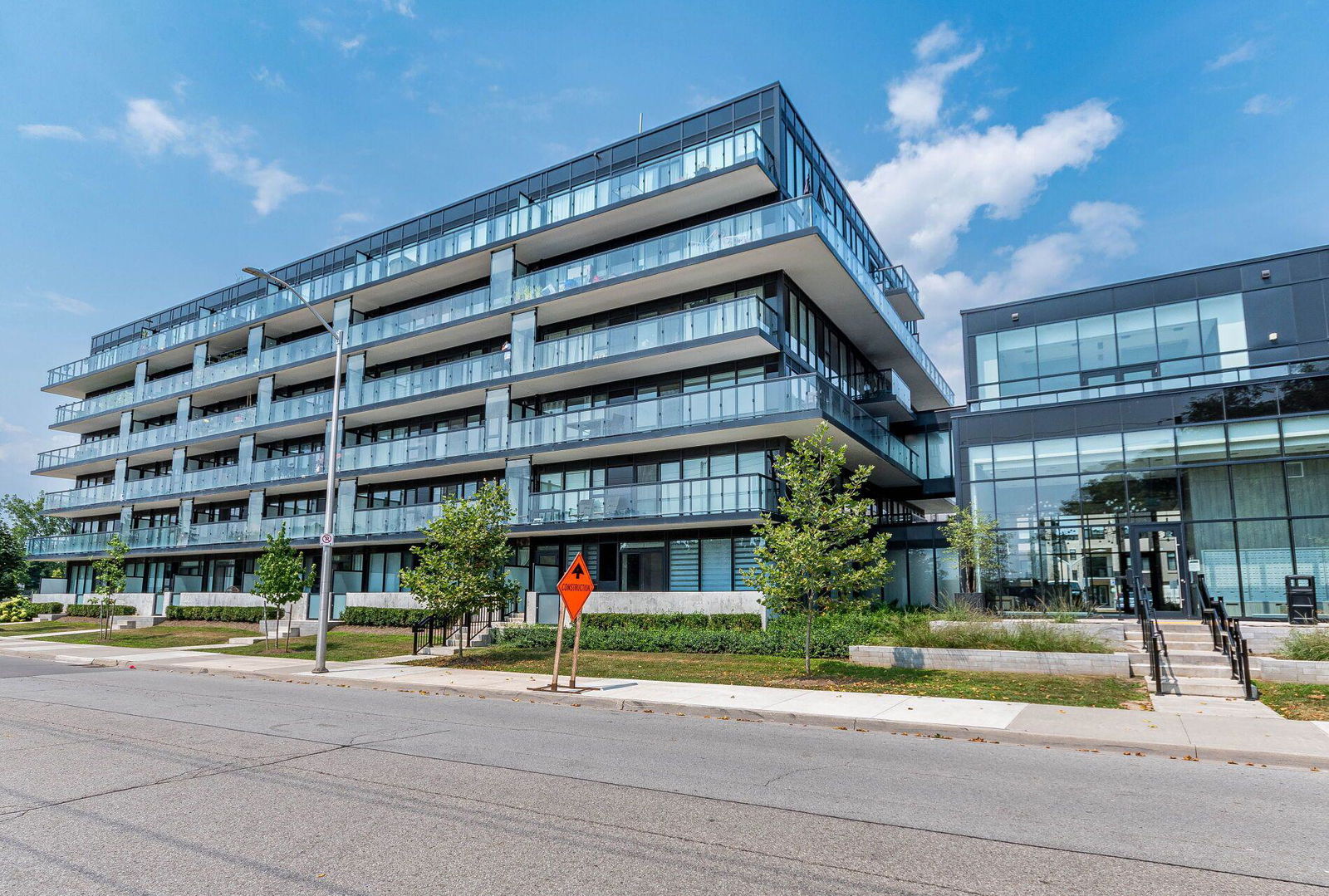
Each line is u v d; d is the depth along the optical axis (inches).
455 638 984.9
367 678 708.0
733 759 366.6
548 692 592.7
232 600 1556.3
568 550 1166.3
